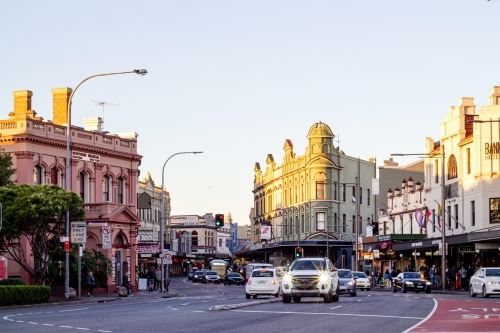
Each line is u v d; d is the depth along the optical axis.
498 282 44.03
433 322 23.94
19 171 57.78
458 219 67.62
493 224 62.41
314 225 100.44
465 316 26.64
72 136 62.34
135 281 65.06
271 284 45.75
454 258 69.12
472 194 64.75
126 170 69.19
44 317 27.73
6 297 37.88
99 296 53.66
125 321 25.09
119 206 62.41
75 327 22.48
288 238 110.12
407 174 101.56
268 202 123.38
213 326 22.67
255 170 133.88
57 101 68.44
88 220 60.69
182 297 54.03
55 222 48.91
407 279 56.50
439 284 67.12
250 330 21.20
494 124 63.09
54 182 60.72
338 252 102.50
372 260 77.50
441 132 71.56
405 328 21.81
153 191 114.00
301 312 29.61
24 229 48.28
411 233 80.12
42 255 51.75
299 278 37.16
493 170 62.84
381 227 90.88
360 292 60.12
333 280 38.19
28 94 65.06
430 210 71.25
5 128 58.34
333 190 101.62
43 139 59.00
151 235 110.94
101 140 65.94
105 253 60.19
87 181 64.06
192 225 172.88
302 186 104.81
